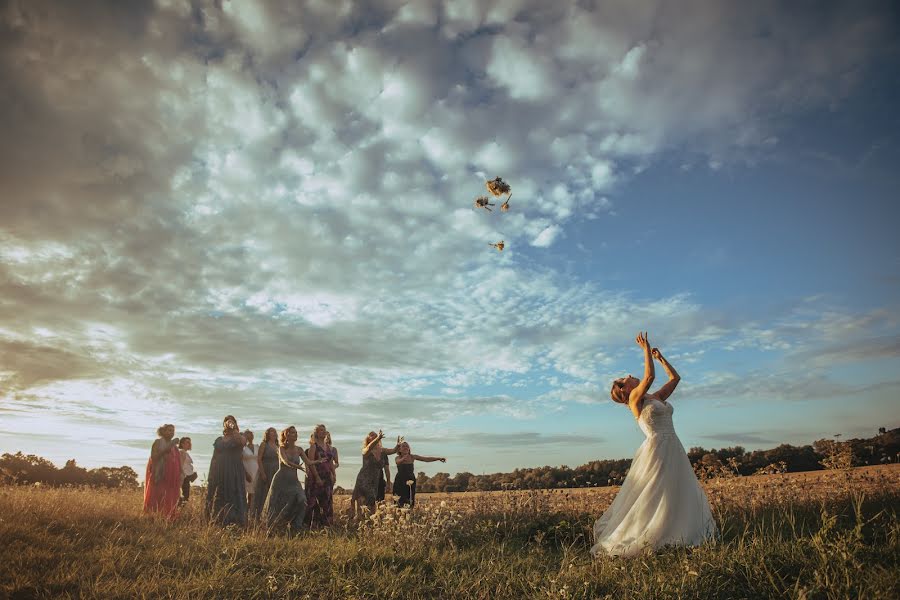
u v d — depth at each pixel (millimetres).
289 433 10617
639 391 7723
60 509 9016
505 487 12414
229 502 10516
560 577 5699
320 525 11344
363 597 5719
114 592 5539
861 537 5113
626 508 7398
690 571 4969
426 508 9250
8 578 5742
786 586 4684
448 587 6008
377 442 11984
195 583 5898
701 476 11789
